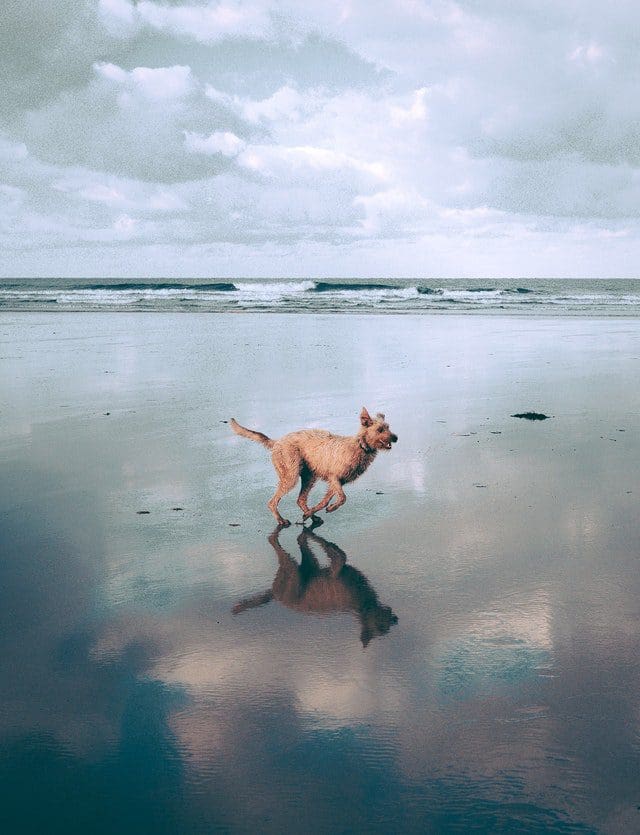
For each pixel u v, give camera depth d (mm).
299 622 3213
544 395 8852
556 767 2287
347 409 7922
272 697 2676
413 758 2340
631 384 9695
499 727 2494
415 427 7059
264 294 41281
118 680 2787
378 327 21156
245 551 4031
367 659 2904
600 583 3527
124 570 3771
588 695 2654
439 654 2932
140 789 2211
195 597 3463
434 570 3729
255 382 10023
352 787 2209
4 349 14742
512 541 4090
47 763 2338
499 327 20953
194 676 2807
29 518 4559
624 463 5664
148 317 25672
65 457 6012
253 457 6031
